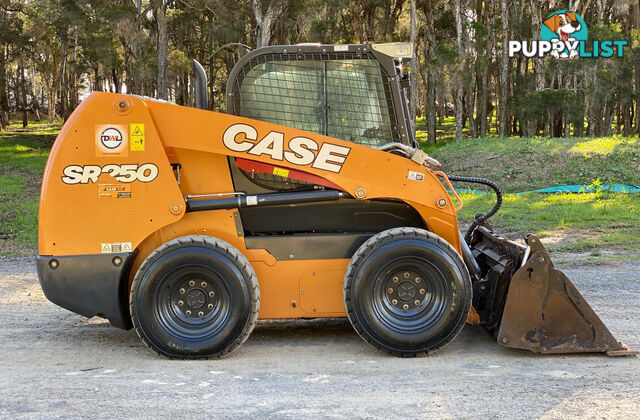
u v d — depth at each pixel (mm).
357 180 5398
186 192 5512
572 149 22953
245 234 5664
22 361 5277
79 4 42750
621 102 45750
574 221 14078
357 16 47906
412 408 4133
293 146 5371
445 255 5191
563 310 5297
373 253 5195
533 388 4504
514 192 19797
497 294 5656
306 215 5680
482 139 28594
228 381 4711
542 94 36781
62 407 4188
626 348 5305
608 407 4125
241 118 5359
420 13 52344
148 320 5199
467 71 39875
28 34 58750
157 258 5164
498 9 49531
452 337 5250
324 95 5621
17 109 71750
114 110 5293
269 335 6109
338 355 5395
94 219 5309
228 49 39781
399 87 5652
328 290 5535
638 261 9891
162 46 39250
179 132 5359
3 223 15227
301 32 35719
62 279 5301
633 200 16750
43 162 31812
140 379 4770
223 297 5219
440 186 5449
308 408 4145
